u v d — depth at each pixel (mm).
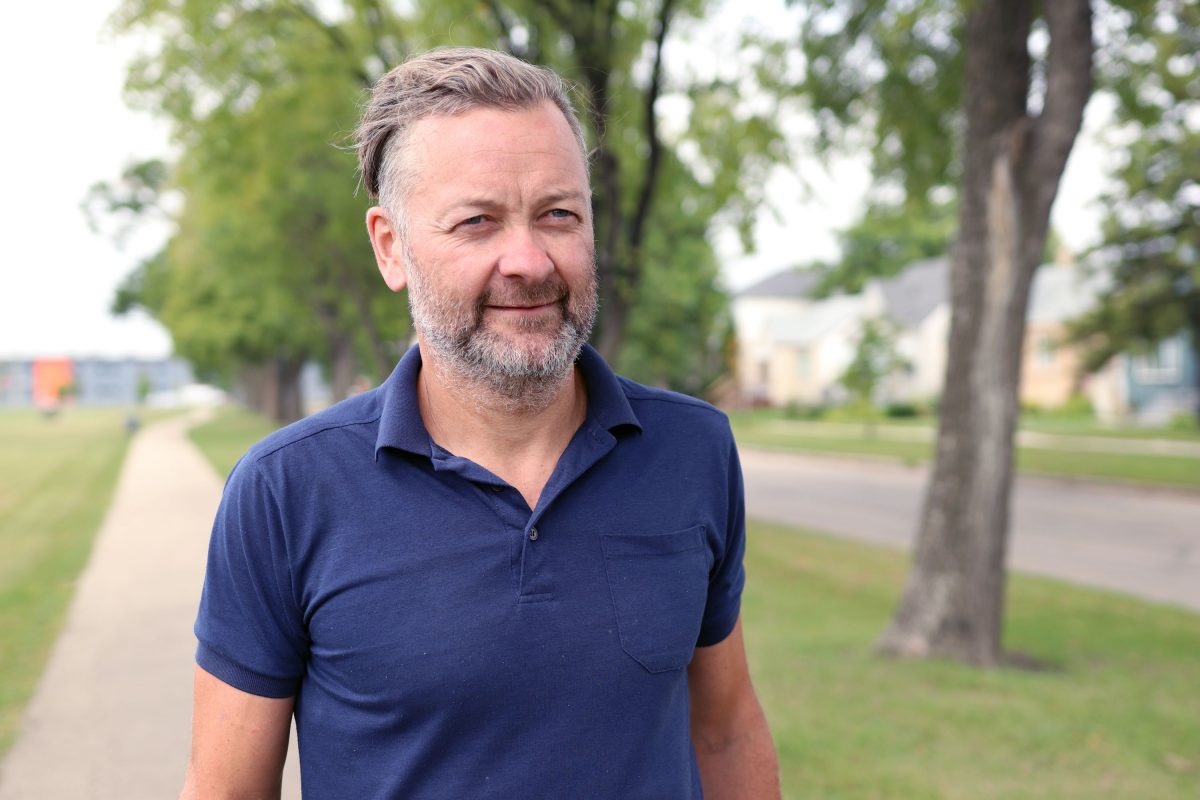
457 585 1252
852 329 49438
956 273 6316
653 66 8516
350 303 21266
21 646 6332
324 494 1288
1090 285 37938
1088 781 4129
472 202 1263
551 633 1262
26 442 32750
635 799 1287
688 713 1446
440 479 1295
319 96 10188
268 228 16406
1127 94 8008
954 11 6867
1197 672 6113
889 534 12750
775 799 1623
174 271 30641
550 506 1312
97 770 4273
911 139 8438
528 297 1276
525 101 1298
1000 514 6328
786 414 43750
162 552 10055
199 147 11016
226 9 9398
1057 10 5715
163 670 5762
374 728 1254
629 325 22125
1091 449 23422
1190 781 4141
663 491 1396
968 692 5461
